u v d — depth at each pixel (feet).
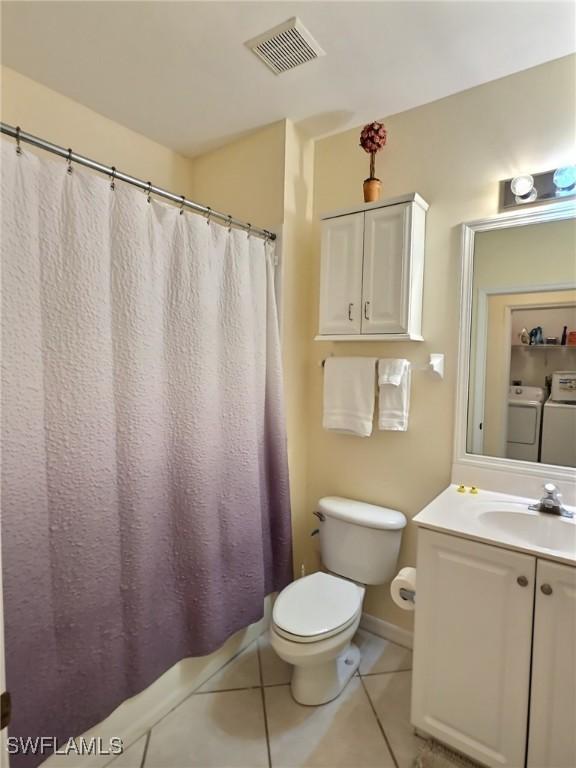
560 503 4.66
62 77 5.37
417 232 5.60
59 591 3.88
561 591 3.66
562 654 3.68
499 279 5.37
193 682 5.41
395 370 5.90
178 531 4.99
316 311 7.11
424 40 4.70
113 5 4.25
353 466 6.79
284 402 6.52
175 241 4.84
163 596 4.84
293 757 4.51
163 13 4.35
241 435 5.66
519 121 5.20
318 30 4.57
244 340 5.65
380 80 5.41
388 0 4.16
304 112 6.15
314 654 4.74
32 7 4.27
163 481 4.79
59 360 3.81
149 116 6.24
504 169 5.31
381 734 4.79
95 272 4.02
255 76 5.35
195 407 5.01
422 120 5.92
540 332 5.15
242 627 5.74
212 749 4.59
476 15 4.33
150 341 4.52
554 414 5.08
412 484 6.18
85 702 4.10
